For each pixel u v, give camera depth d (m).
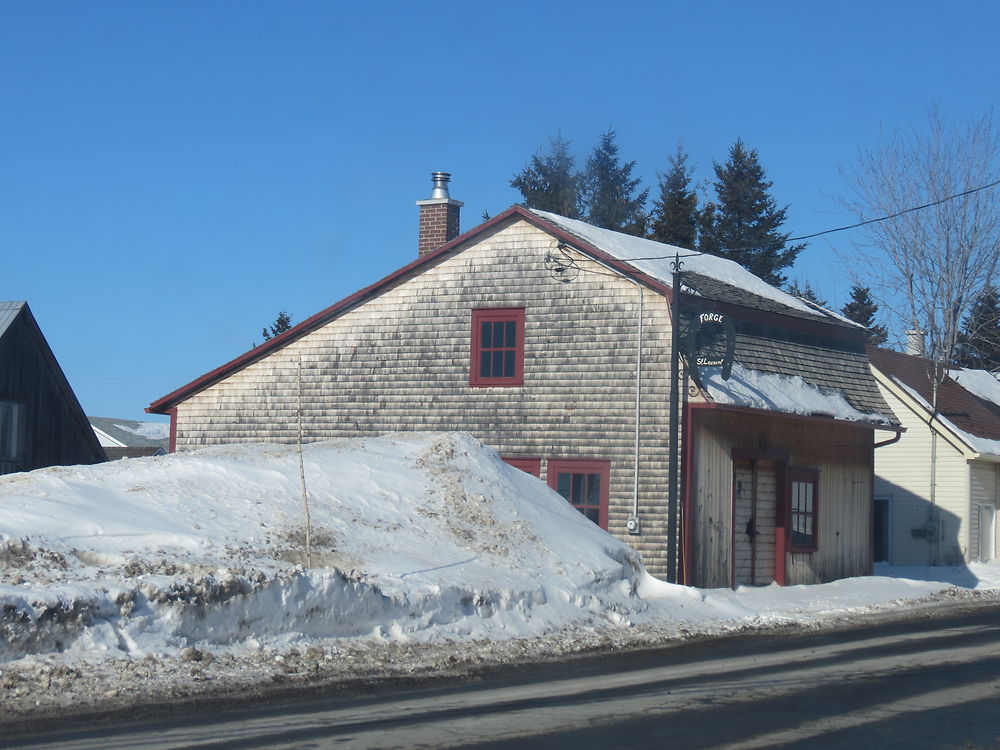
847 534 25.62
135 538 12.74
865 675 12.44
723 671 12.56
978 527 33.50
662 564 20.67
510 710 9.78
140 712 9.12
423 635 13.20
